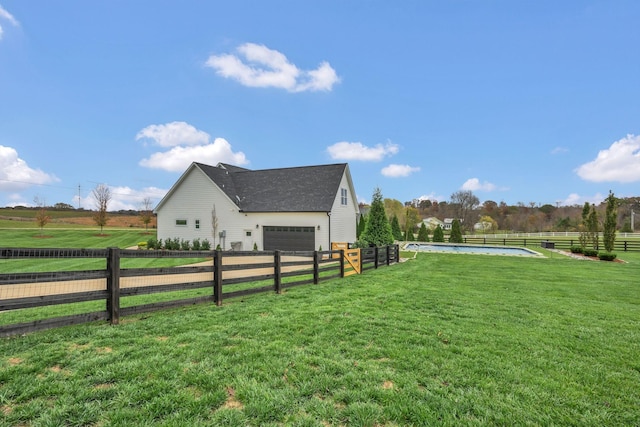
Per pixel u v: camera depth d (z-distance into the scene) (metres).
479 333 4.62
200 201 22.44
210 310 5.53
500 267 14.24
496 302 6.83
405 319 5.27
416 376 3.19
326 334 4.36
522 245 31.52
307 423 2.38
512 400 2.78
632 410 2.68
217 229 21.91
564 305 6.70
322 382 2.99
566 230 58.88
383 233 17.30
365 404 2.64
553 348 4.08
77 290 7.05
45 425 2.22
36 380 2.81
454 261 16.91
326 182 21.53
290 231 20.36
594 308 6.45
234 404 2.62
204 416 2.41
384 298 6.96
